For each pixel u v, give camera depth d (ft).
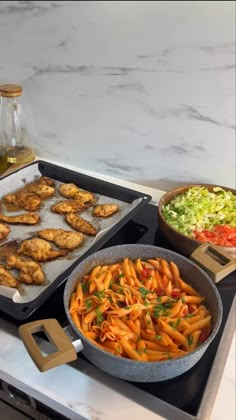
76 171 3.97
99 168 3.94
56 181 3.84
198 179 3.50
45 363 1.74
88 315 2.10
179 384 2.02
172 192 3.22
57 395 1.94
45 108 3.86
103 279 2.33
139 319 2.15
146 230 3.17
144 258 2.50
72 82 3.55
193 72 3.01
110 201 3.55
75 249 3.09
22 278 2.75
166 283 2.37
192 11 2.78
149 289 2.33
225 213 3.07
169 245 2.99
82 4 3.10
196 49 2.91
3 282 2.70
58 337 1.86
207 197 3.19
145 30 3.00
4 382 2.24
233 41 2.78
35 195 3.59
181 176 3.56
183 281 2.38
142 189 3.75
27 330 1.89
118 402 1.92
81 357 2.10
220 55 2.87
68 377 2.02
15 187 3.68
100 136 3.72
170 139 3.40
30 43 3.54
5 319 2.34
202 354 1.99
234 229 2.89
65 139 3.94
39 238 3.14
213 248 2.48
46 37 3.43
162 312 2.16
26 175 3.75
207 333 2.08
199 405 1.92
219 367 2.12
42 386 1.98
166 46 2.99
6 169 3.85
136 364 1.79
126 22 3.03
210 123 3.17
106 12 3.05
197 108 3.15
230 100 3.01
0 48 3.73
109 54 3.24
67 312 1.99
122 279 2.35
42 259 2.96
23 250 3.01
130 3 2.93
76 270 2.27
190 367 2.00
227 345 2.27
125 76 3.28
